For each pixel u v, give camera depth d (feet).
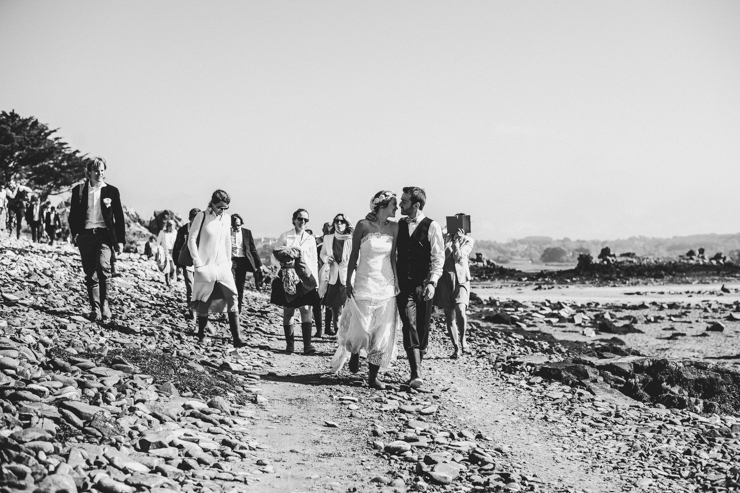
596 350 40.57
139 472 15.37
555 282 165.48
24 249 69.10
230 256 34.09
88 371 22.45
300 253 34.86
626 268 182.19
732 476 18.90
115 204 32.07
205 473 16.10
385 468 17.80
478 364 35.47
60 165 253.85
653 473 18.97
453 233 37.88
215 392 23.94
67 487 13.43
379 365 27.17
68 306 35.88
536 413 25.45
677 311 78.28
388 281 27.27
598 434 22.95
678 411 27.73
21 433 15.40
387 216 27.30
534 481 17.58
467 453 19.63
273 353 34.45
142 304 45.60
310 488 16.02
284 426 21.29
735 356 43.98
